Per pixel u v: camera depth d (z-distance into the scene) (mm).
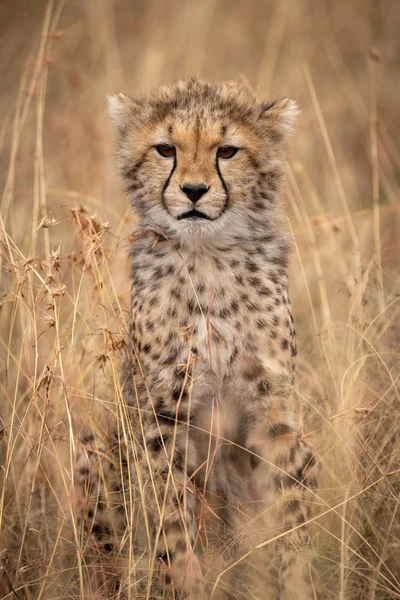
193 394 7820
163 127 7859
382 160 14984
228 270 7836
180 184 7656
